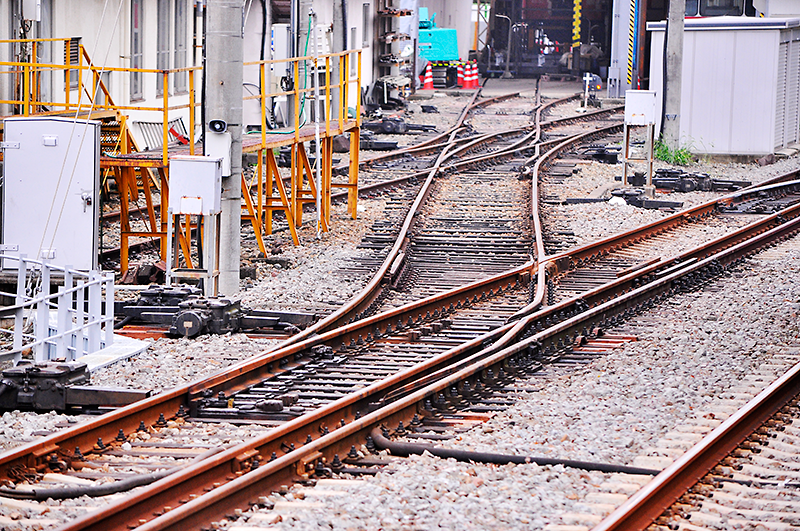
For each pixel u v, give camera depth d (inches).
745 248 1228.5
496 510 480.7
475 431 610.2
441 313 935.0
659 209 1553.9
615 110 3216.0
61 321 786.8
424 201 1517.0
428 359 774.5
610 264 1173.7
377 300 977.5
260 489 500.7
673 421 627.8
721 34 2048.5
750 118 2063.2
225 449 562.3
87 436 574.2
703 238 1342.3
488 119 2913.4
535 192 1542.8
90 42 1633.9
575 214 1476.4
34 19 1277.1
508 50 4574.3
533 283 1032.8
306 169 1355.8
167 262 924.0
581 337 834.2
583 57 4443.9
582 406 660.7
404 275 1089.4
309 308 935.0
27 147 944.3
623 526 452.4
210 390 663.8
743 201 1635.1
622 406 656.4
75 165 903.1
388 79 3159.5
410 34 3710.6
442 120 2869.1
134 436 594.2
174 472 520.1
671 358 785.6
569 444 582.2
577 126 2802.7
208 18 968.9
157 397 625.6
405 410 629.0
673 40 2012.8
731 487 517.3
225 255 986.7
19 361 705.0
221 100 972.6
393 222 1358.3
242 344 821.9
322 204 1350.9
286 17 2213.3
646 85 3137.3
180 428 619.8
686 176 1764.3
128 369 735.1
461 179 1785.2
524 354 773.3
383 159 2017.7
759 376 731.4
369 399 652.7
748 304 974.4
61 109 1498.5
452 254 1208.2
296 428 574.2
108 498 500.1
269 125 1540.4
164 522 438.9
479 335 861.8
